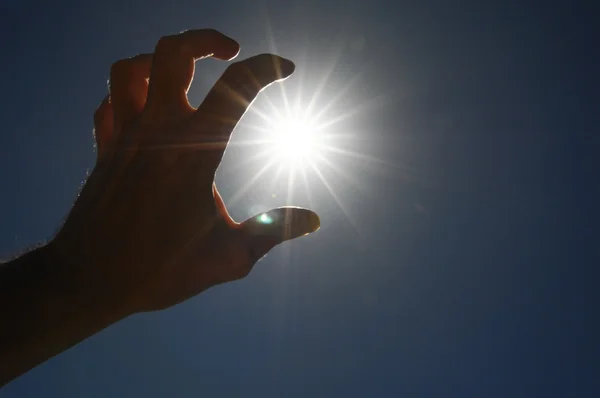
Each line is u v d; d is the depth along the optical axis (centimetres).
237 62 59
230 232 61
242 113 59
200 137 58
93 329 57
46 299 56
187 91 60
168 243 58
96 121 66
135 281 58
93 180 59
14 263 57
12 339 55
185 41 59
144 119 59
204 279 59
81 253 57
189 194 58
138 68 63
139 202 58
